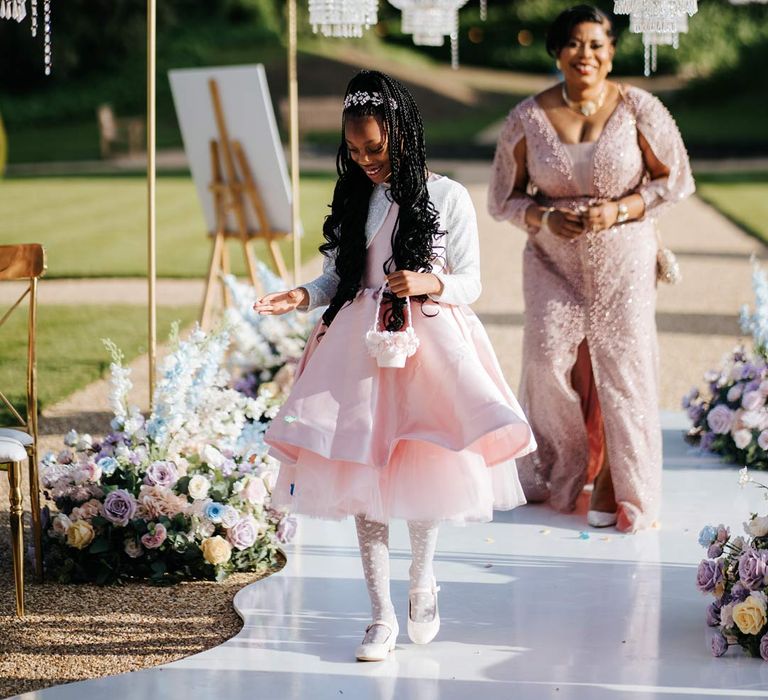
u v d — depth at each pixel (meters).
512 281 11.80
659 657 3.81
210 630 4.07
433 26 7.16
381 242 3.85
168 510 4.55
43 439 6.48
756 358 6.33
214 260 7.74
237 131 7.44
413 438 3.58
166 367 4.84
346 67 35.47
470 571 4.63
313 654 3.84
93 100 33.47
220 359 5.17
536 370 5.21
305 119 31.06
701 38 36.53
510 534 5.07
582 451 5.34
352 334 3.79
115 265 12.71
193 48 35.88
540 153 5.11
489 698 3.51
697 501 5.49
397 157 3.74
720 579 3.95
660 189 5.03
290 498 3.82
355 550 4.89
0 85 33.97
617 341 5.03
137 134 27.27
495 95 36.47
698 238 14.32
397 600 4.32
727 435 6.17
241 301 6.96
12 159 26.44
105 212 17.22
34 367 4.39
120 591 4.44
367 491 3.56
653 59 5.16
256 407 5.12
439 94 35.19
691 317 9.81
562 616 4.17
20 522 4.11
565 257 5.11
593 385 5.35
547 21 40.81
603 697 3.51
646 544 4.92
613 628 4.06
